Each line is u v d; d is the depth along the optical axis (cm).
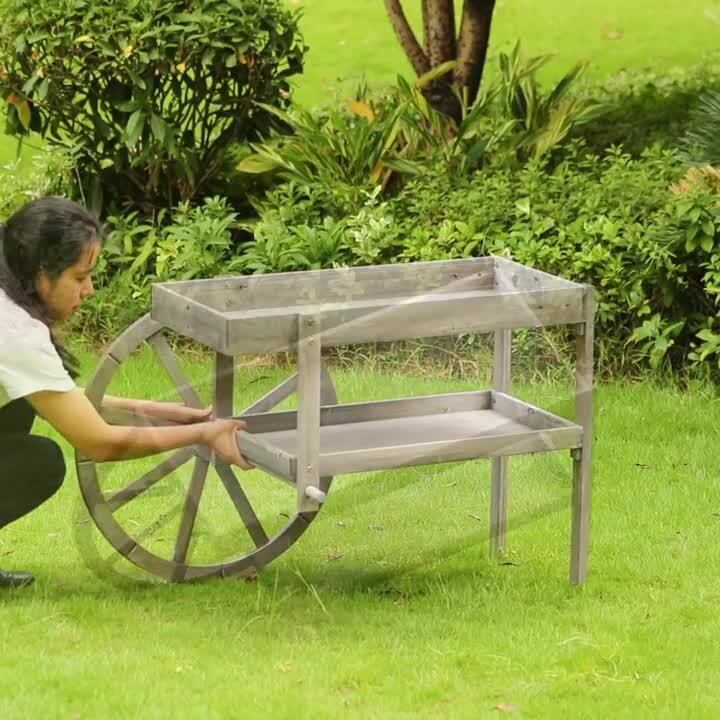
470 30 1558
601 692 659
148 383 873
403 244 1233
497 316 737
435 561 805
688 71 1980
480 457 744
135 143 1337
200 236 1260
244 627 721
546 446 757
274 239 1241
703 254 1148
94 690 643
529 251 1173
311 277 779
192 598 760
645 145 1655
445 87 1566
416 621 734
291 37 1358
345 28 2316
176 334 891
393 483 776
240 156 1412
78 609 743
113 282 1289
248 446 746
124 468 771
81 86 1319
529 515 786
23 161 1789
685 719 631
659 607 759
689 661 693
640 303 1141
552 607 756
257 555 785
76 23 1268
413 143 1465
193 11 1290
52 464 768
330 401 784
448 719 627
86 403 717
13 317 702
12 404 751
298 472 708
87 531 779
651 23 2297
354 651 696
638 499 920
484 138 1388
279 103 1402
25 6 1279
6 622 722
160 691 643
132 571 784
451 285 803
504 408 796
